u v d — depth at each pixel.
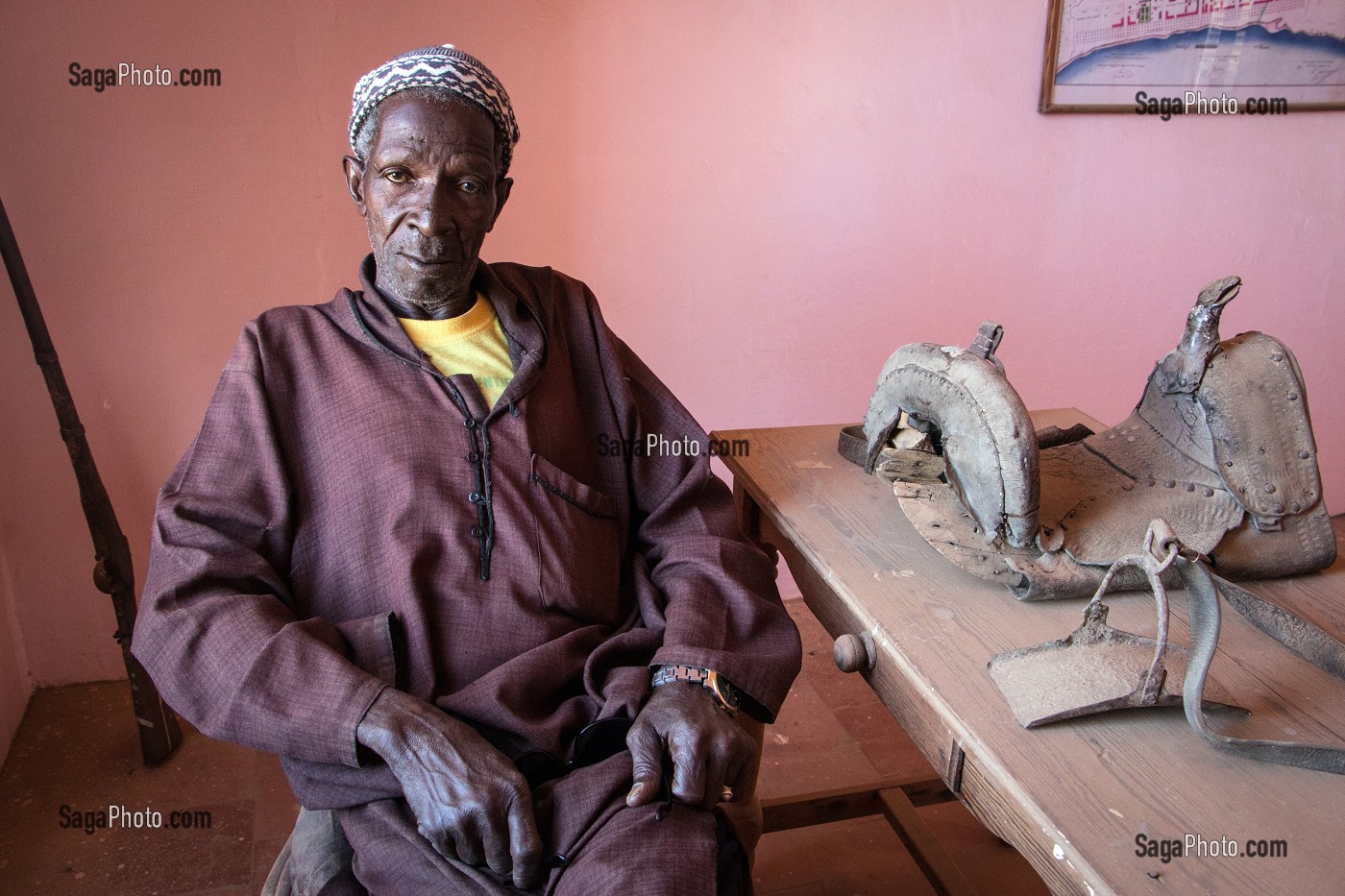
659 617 1.18
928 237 2.21
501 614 1.09
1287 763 0.84
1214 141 2.33
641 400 1.34
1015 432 1.05
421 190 1.07
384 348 1.15
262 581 1.06
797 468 1.47
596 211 1.96
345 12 1.68
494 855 0.91
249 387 1.10
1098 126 2.23
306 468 1.12
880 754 1.95
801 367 2.23
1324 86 2.35
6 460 1.78
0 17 1.53
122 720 1.91
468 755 0.93
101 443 1.80
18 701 1.90
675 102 1.92
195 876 1.58
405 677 1.05
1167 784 0.81
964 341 2.34
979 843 1.73
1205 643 0.85
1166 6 2.14
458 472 1.12
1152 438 1.19
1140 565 0.89
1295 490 1.13
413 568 1.07
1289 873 0.72
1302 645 1.00
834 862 1.69
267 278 1.79
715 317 2.12
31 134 1.59
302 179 1.75
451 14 1.75
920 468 1.33
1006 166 2.20
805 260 2.13
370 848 0.97
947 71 2.07
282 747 0.95
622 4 1.83
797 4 1.92
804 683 2.17
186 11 1.60
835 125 2.04
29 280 1.53
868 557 1.19
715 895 0.90
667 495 1.30
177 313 1.76
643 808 0.94
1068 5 2.07
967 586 1.12
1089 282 2.39
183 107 1.65
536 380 1.20
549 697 1.08
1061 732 0.88
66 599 1.92
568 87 1.86
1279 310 2.61
